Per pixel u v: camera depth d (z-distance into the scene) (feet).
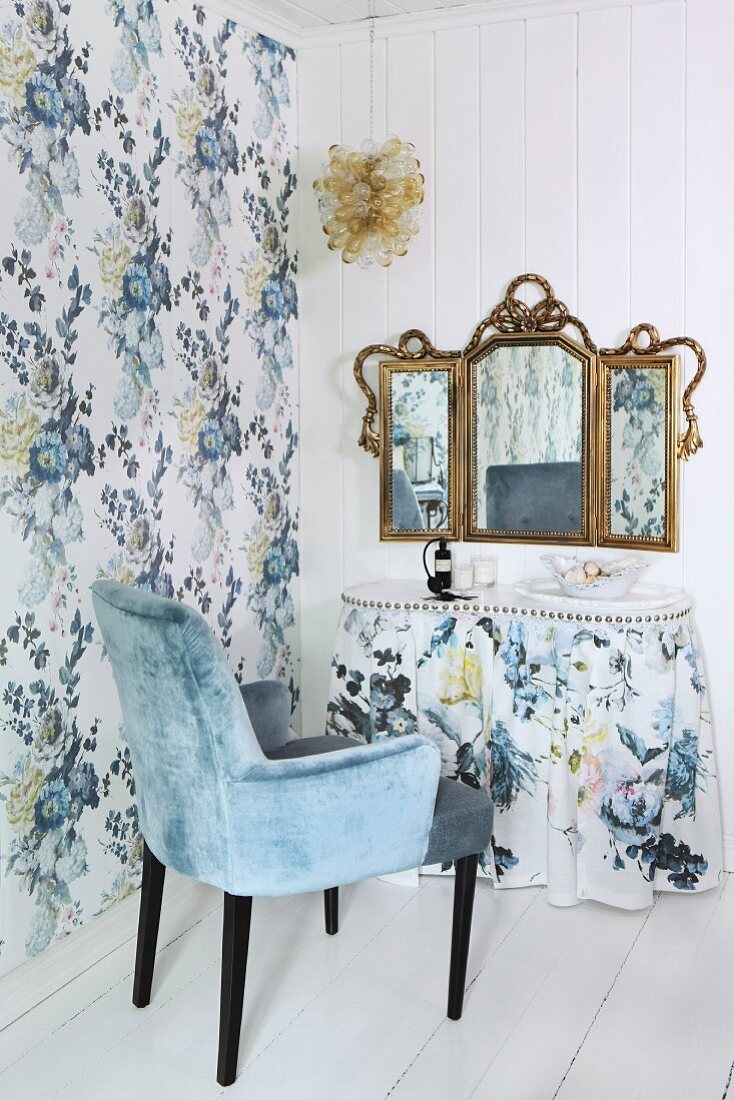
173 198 10.25
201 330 10.77
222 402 11.16
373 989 8.94
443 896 10.61
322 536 12.69
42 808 8.91
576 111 11.10
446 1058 8.02
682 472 10.94
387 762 7.78
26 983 8.76
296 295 12.48
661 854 10.51
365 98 12.00
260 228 11.73
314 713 12.94
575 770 10.18
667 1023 8.42
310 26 11.92
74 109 8.91
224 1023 7.71
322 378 12.50
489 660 10.50
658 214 10.87
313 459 12.64
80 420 9.14
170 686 7.41
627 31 10.82
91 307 9.21
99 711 9.49
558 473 11.37
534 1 11.02
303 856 7.59
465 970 8.46
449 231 11.75
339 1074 7.84
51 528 8.88
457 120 11.60
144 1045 8.21
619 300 11.09
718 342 10.74
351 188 10.72
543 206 11.32
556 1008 8.64
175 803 7.76
